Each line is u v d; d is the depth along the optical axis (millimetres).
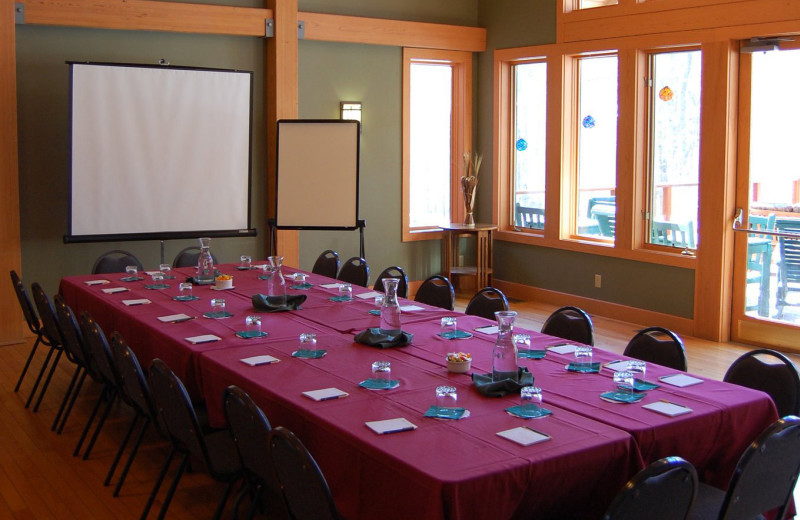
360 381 3518
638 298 7828
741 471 2672
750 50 6641
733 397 3336
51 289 7434
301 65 8461
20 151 7180
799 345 6574
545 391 3391
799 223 6480
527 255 9078
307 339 3986
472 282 9680
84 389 5914
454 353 3752
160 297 5465
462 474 2521
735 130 6871
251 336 4316
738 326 7035
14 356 6695
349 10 8648
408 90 9109
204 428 3873
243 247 8469
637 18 7535
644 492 2438
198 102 7676
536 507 2693
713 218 6992
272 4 8078
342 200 7891
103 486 4273
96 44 7422
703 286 7133
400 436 2850
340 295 5453
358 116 8797
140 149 7465
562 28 8352
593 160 8367
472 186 9172
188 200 7750
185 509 4008
